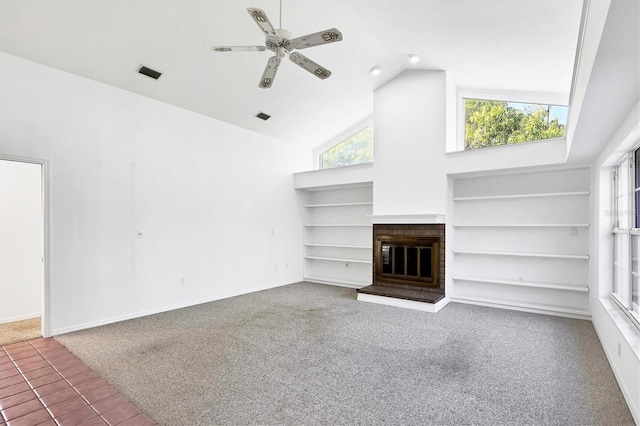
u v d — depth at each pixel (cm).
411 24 384
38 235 467
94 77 414
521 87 502
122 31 363
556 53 367
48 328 375
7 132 351
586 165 442
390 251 571
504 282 490
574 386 260
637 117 231
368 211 677
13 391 255
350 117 675
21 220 454
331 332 389
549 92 502
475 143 561
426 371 287
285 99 561
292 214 715
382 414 223
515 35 344
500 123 543
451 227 539
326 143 753
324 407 231
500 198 517
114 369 292
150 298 470
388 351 331
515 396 245
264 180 650
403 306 504
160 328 405
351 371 287
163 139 491
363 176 611
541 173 491
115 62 402
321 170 672
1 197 439
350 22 427
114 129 437
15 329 405
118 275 437
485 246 532
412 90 548
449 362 305
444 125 518
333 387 259
